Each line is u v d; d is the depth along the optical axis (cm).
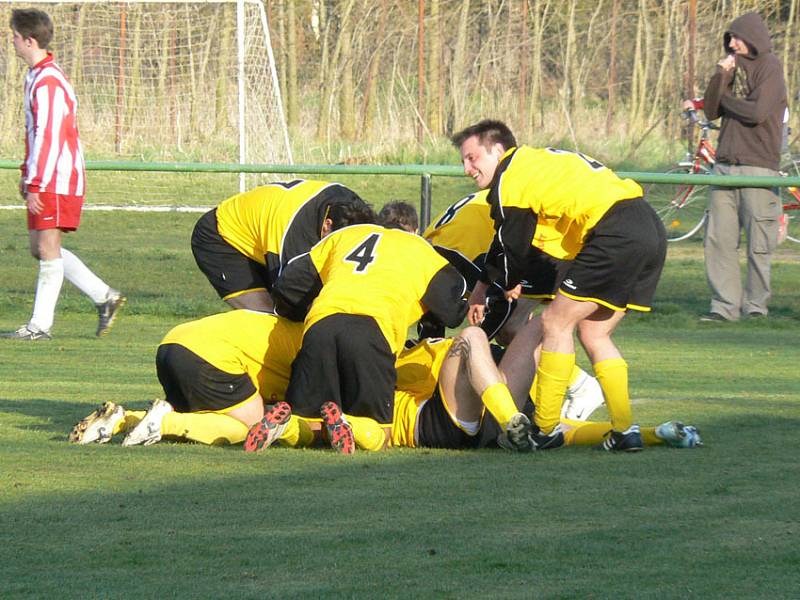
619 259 1474
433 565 1002
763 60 2981
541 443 1526
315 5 8744
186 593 930
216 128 6266
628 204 1491
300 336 1588
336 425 1470
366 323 1490
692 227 4775
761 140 2992
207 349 1526
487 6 7769
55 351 2452
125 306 3075
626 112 7475
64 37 6425
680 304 3300
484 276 1641
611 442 1512
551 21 7744
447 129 7469
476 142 1584
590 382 1711
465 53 7631
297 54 8569
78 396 1916
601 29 8144
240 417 1545
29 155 2534
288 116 7825
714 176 2942
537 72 7375
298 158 6769
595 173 1508
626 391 1513
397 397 1557
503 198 1535
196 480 1316
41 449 1482
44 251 2567
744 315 3083
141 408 1789
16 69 6350
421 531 1103
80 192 2570
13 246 4312
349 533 1096
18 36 2503
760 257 3034
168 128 6288
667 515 1164
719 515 1163
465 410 1508
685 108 4516
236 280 1948
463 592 936
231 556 1023
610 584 955
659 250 1513
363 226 1611
